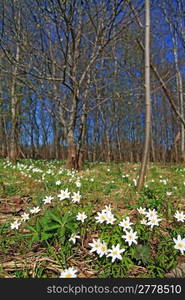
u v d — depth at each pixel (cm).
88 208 248
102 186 459
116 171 773
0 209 298
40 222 194
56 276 164
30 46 584
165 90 467
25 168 702
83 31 702
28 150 2784
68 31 577
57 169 842
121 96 746
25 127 2670
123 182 527
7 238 208
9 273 167
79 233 205
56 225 187
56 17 556
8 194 369
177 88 1029
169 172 798
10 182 466
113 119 1775
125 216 203
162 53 984
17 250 194
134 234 174
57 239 193
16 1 621
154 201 277
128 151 2406
